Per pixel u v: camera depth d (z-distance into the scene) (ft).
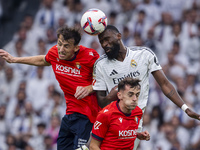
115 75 39.68
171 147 77.82
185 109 38.70
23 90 94.02
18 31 111.14
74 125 40.98
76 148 40.32
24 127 88.94
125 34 97.60
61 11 107.96
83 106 40.70
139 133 38.75
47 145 84.02
